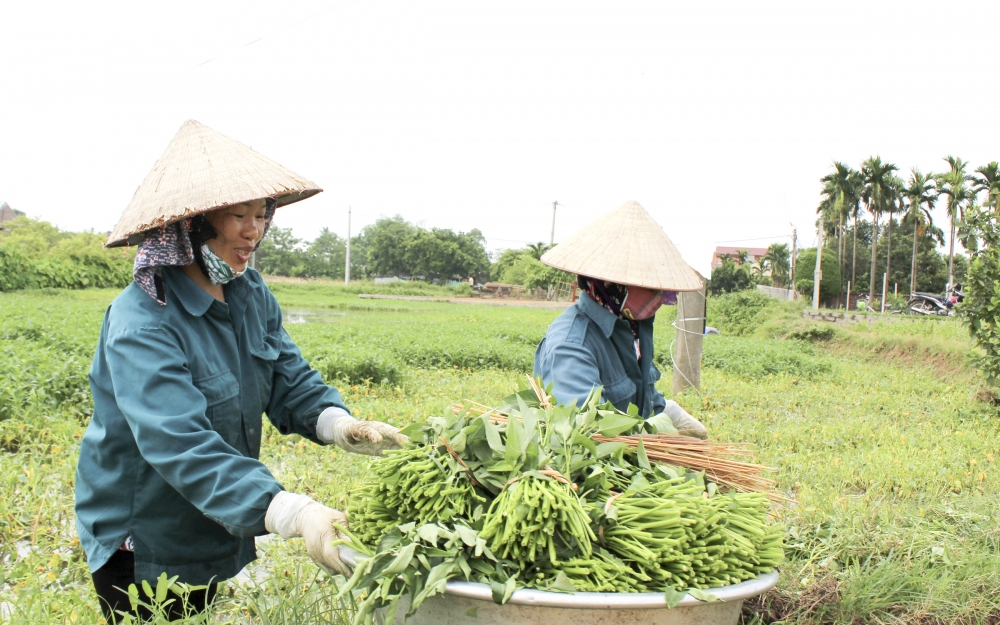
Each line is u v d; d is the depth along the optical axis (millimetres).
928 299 35344
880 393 10367
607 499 1981
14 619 2619
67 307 19469
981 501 4387
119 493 2184
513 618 1694
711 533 1936
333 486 4496
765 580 1931
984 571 3094
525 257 68500
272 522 1907
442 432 2066
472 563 1795
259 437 2434
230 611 2814
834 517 3770
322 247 105438
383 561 1775
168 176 2090
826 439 6785
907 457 5809
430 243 80625
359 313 33188
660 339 17891
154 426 1938
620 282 2670
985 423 8039
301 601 2381
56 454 5215
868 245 64188
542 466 1936
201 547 2285
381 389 9055
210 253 2141
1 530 3807
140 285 2068
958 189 46531
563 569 1805
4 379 6781
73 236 39500
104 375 2172
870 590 2889
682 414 3229
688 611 1752
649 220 2844
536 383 2482
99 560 2203
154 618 2041
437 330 18875
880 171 47969
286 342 2580
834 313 28594
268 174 2123
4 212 80062
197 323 2188
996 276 8812
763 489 2443
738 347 14672
